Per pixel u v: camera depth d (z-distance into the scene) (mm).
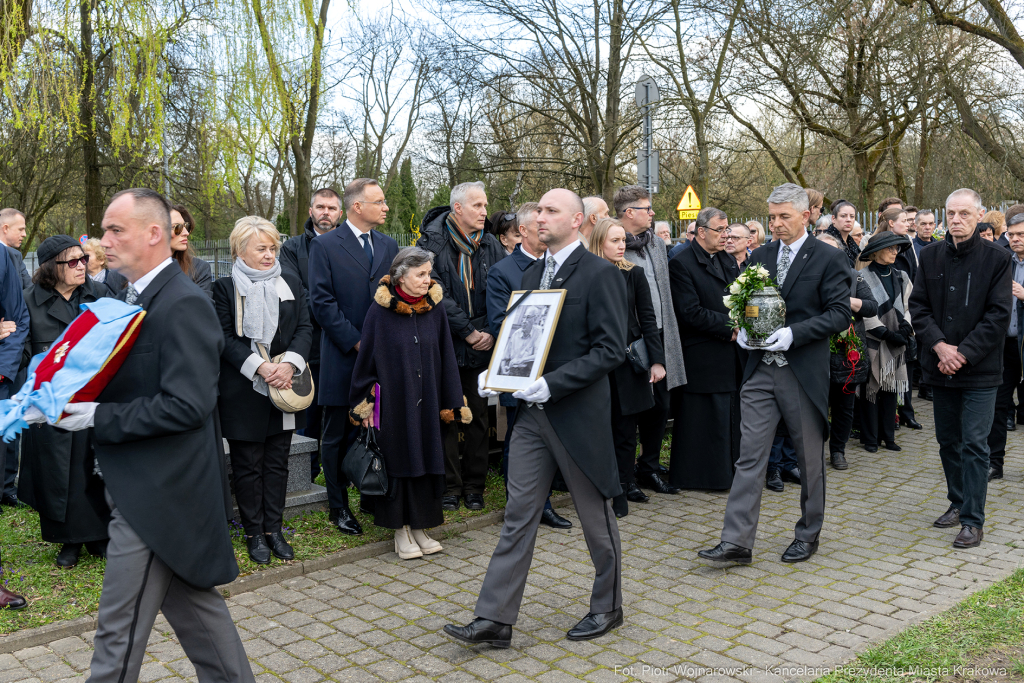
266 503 4531
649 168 9742
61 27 12492
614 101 17031
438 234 5629
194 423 2492
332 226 6090
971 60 14625
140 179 18641
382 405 4562
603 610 3631
